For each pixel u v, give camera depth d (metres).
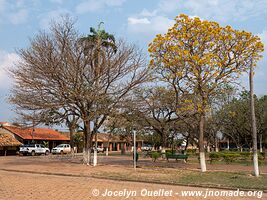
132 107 26.12
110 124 40.22
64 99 23.81
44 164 26.08
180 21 21.44
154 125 32.16
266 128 43.16
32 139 50.66
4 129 50.53
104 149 70.00
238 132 47.31
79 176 18.34
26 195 11.11
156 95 30.23
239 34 20.94
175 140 52.41
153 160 33.34
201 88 21.44
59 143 58.88
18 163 27.25
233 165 27.84
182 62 21.23
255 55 21.06
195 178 17.27
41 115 25.03
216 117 42.91
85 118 25.02
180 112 24.59
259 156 31.80
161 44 21.86
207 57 20.56
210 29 21.05
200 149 21.89
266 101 42.97
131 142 56.81
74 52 24.28
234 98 43.50
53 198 10.63
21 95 24.09
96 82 24.88
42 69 23.27
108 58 25.48
